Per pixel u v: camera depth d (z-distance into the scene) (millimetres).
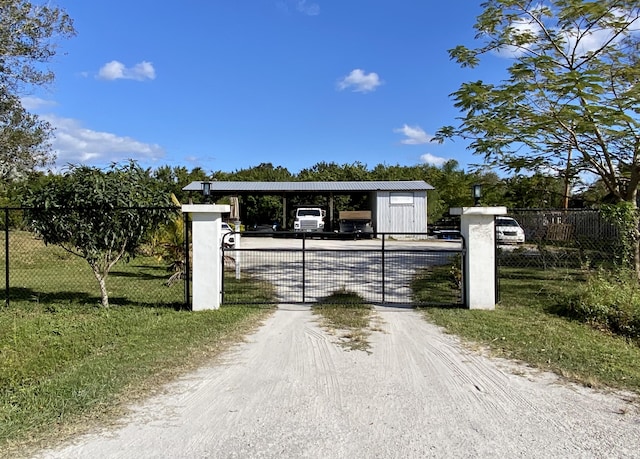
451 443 3123
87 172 7273
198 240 7457
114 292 9406
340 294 9055
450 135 12172
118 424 3373
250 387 4141
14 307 7660
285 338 5809
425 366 4762
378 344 5562
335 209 39188
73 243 7305
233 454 2961
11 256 15031
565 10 10312
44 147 22266
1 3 16000
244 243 25047
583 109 9438
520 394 4020
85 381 4191
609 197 13789
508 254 13234
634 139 10320
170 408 3664
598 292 7211
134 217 7246
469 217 7594
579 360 4945
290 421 3449
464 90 10695
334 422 3436
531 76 10094
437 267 13898
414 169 47375
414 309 7551
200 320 6652
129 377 4332
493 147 11711
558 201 18609
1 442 3066
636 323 6461
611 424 3430
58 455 2924
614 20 10305
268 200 38031
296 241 26766
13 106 19734
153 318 6773
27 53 17578
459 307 7664
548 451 3020
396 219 29281
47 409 3580
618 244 9383
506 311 7332
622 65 10500
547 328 6262
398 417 3531
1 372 4363
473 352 5234
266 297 8773
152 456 2930
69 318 6805
